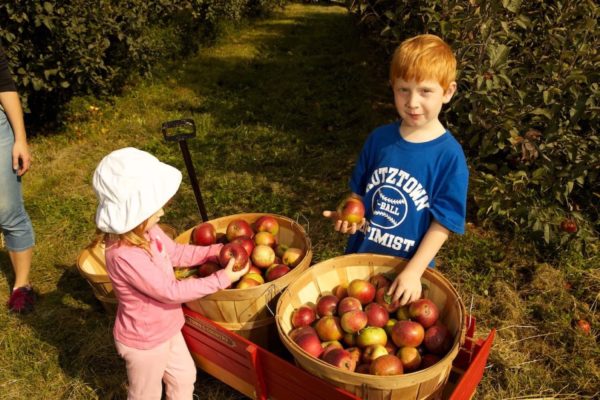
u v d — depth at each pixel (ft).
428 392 6.33
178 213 15.20
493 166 12.59
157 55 29.91
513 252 12.55
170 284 7.08
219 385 9.21
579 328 10.14
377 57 29.81
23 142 10.21
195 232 9.18
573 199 13.79
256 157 18.60
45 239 14.15
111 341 10.48
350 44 37.06
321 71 29.99
